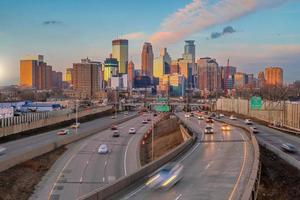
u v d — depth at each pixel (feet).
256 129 345.51
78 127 456.45
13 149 268.00
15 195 163.22
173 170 117.50
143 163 239.09
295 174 156.04
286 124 394.11
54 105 636.07
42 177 196.24
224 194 101.65
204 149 197.98
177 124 437.99
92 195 88.12
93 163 234.79
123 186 105.40
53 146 267.59
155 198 97.66
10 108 450.30
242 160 158.81
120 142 330.95
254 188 106.32
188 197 98.68
